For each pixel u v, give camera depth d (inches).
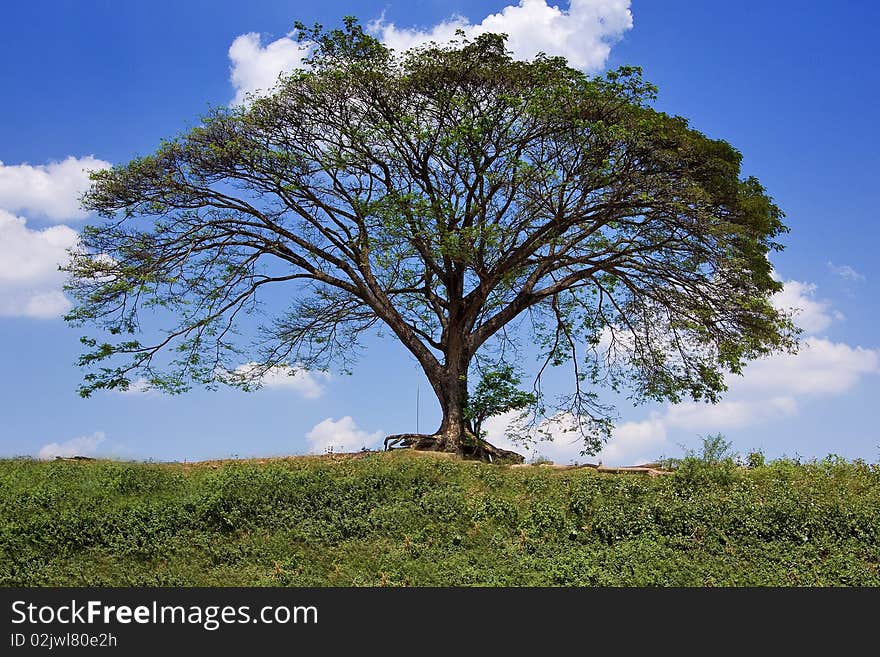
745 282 782.5
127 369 781.9
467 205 807.1
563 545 498.0
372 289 858.8
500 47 771.4
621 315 876.6
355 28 791.7
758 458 668.1
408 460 660.7
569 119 753.0
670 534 508.1
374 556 478.6
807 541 494.3
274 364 867.4
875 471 623.2
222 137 804.0
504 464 719.7
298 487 572.4
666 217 769.6
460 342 846.5
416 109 792.9
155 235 807.7
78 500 545.3
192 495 557.6
